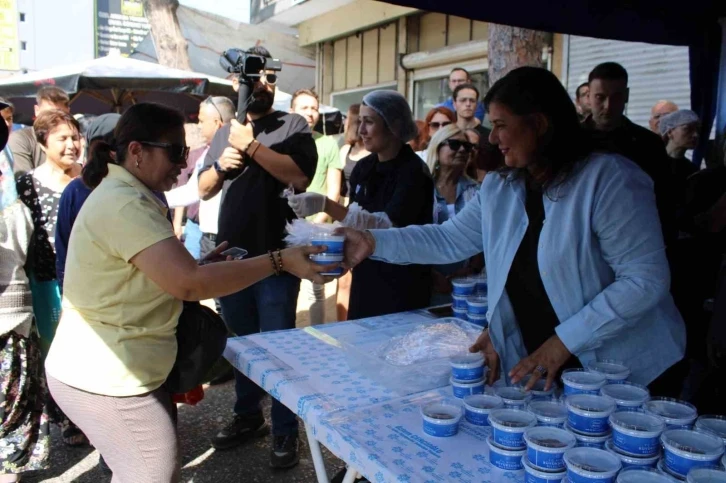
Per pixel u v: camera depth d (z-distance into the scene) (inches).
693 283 131.4
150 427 73.3
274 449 122.2
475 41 353.7
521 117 64.3
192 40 508.4
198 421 143.6
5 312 100.3
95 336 71.6
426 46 406.6
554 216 66.3
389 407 65.4
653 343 69.5
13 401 103.2
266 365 77.9
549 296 68.1
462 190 123.0
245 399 130.3
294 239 83.7
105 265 69.8
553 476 48.5
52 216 119.7
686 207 132.6
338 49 498.9
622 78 122.7
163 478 74.8
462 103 188.9
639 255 63.7
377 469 52.9
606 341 69.0
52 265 120.6
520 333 75.2
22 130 164.9
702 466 46.6
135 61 272.8
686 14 147.7
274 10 491.8
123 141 72.4
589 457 48.4
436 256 84.4
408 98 422.9
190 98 310.0
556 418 55.1
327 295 267.6
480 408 60.7
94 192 71.6
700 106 165.2
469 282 100.2
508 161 67.9
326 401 66.6
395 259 82.9
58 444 134.5
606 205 63.9
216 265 69.1
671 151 165.2
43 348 122.8
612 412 54.4
